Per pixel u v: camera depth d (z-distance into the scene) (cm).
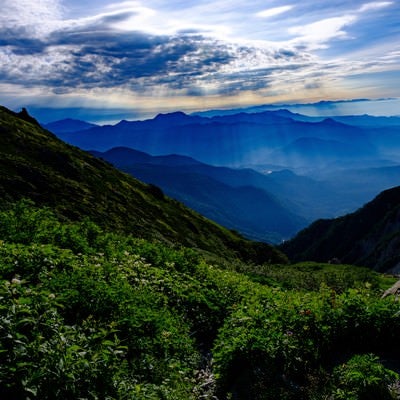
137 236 6372
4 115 11256
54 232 2064
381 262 16125
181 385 1110
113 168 11950
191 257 2570
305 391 1047
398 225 18475
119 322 1181
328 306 1327
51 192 6588
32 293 1047
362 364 1009
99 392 854
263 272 4522
